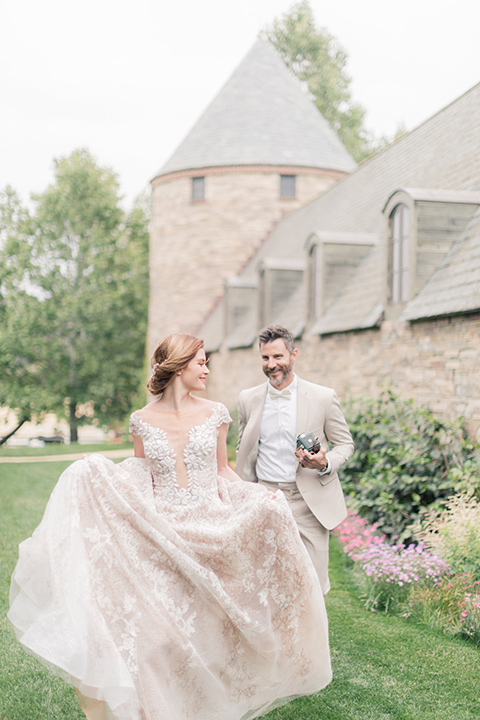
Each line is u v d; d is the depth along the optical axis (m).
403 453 7.52
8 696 3.81
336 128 37.78
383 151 16.67
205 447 3.26
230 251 25.38
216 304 25.55
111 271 34.53
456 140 11.90
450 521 6.29
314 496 4.09
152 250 27.89
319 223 18.48
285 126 25.98
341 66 38.28
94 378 34.44
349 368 11.70
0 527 8.40
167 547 3.07
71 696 3.82
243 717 3.25
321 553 4.07
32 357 33.25
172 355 3.27
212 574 3.10
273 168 25.06
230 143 25.64
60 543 3.07
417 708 3.74
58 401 33.31
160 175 26.88
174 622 3.03
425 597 5.31
